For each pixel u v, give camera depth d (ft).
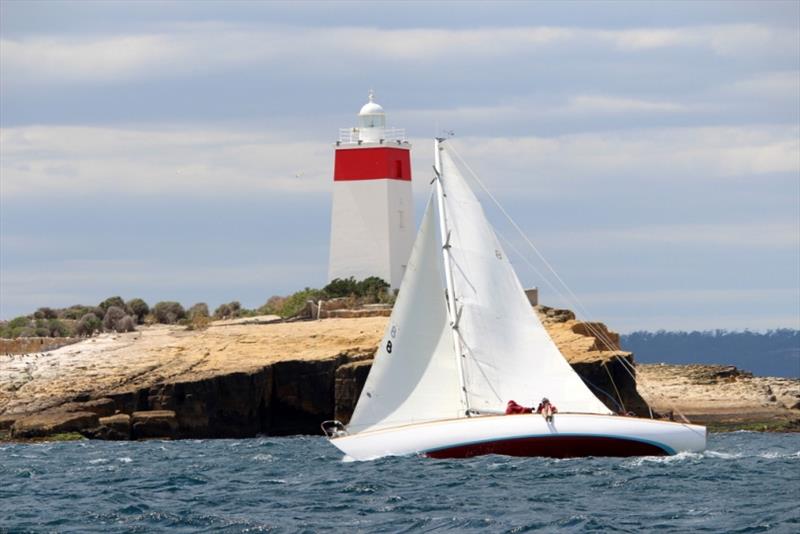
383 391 615.98
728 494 499.10
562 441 588.91
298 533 432.66
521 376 610.65
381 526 443.73
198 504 498.69
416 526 442.50
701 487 517.14
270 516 466.70
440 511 471.21
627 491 508.12
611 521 442.91
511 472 556.10
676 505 474.49
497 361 609.83
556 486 521.24
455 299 613.11
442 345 616.39
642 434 594.65
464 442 595.06
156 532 439.22
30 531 442.50
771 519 438.81
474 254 614.75
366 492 516.73
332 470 592.19
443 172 618.85
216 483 568.82
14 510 489.26
